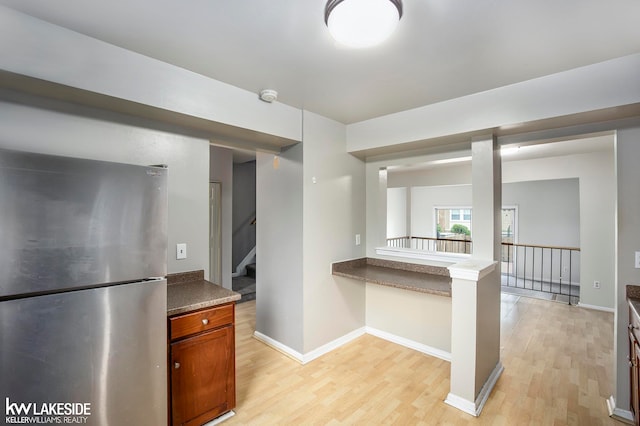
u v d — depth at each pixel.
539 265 7.04
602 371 2.64
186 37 1.59
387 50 1.70
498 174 2.61
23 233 1.15
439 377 2.53
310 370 2.64
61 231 1.24
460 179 5.59
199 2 1.29
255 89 2.28
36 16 1.42
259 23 1.46
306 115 2.76
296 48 1.69
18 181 1.14
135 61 1.75
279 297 3.04
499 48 1.67
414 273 3.01
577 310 4.38
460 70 1.95
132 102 1.76
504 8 1.32
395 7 1.18
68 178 1.25
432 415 2.05
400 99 2.47
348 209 3.27
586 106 1.89
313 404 2.17
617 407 2.02
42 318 1.20
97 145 1.86
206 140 2.39
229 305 1.99
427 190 8.52
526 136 2.46
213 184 4.50
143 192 1.48
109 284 1.39
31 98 1.64
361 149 3.09
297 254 2.84
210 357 1.90
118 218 1.40
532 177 5.03
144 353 1.49
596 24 1.44
